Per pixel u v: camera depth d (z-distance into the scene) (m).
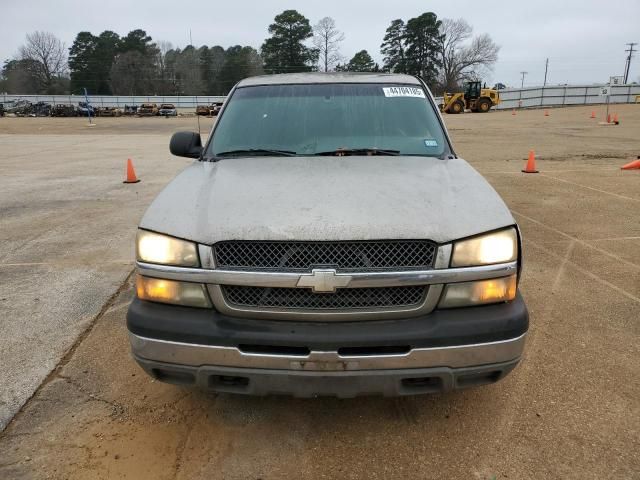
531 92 55.47
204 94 105.19
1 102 69.94
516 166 11.77
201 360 2.17
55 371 3.11
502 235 2.22
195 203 2.43
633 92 55.16
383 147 3.20
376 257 2.13
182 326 2.16
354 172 2.75
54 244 5.88
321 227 2.14
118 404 2.78
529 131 23.52
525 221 6.58
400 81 3.74
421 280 2.11
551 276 4.61
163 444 2.46
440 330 2.10
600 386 2.89
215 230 2.20
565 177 10.05
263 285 2.11
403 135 3.29
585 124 27.80
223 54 108.81
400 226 2.16
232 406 2.74
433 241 2.13
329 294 2.12
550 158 13.27
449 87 93.38
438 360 2.12
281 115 3.42
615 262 4.97
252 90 3.68
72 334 3.60
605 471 2.25
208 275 2.16
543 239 5.77
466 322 2.12
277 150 3.20
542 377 2.98
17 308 4.05
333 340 2.07
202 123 41.50
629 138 18.94
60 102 81.06
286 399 2.79
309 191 2.46
